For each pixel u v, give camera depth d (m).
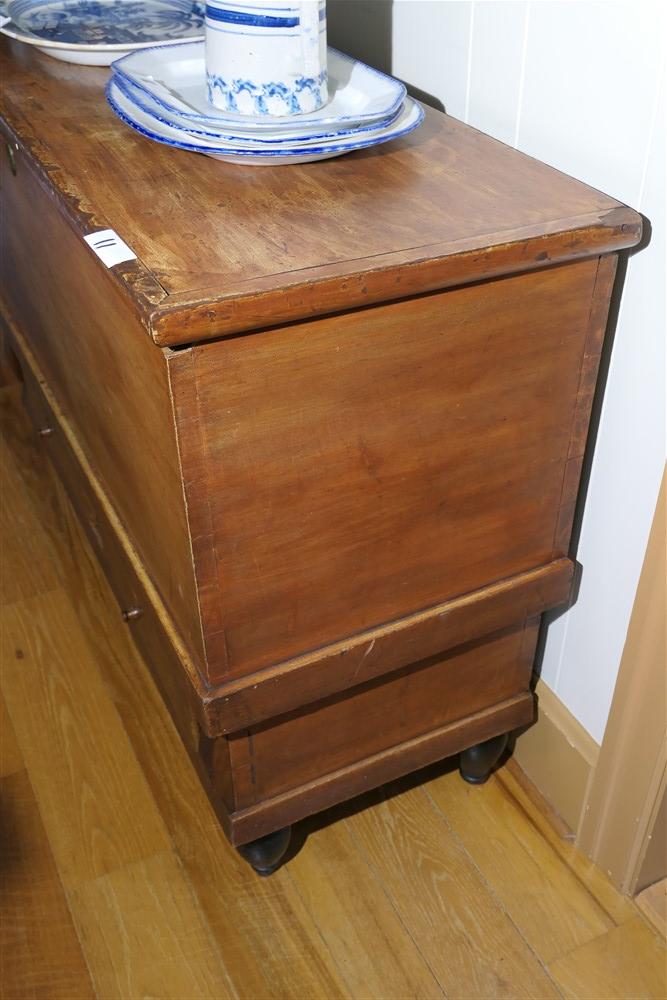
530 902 1.09
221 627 0.81
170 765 1.24
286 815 1.00
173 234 0.73
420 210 0.76
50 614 1.46
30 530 1.61
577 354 0.83
